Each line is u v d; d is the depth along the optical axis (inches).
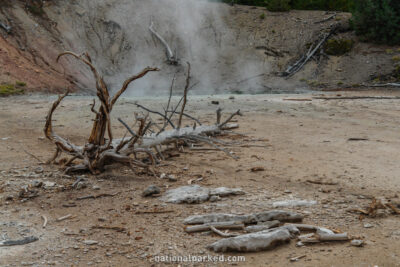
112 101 268.8
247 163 302.7
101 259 155.6
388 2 1305.4
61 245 167.6
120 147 268.4
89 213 203.2
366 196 223.3
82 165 273.6
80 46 1295.5
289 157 321.7
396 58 1213.1
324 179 258.2
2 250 163.2
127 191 237.0
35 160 309.3
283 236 165.3
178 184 249.9
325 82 1181.1
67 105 702.5
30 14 1277.1
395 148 351.3
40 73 1053.8
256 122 513.0
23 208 210.8
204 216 186.9
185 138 337.7
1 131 453.4
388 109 650.2
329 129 458.6
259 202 213.6
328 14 1526.8
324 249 160.2
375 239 167.8
